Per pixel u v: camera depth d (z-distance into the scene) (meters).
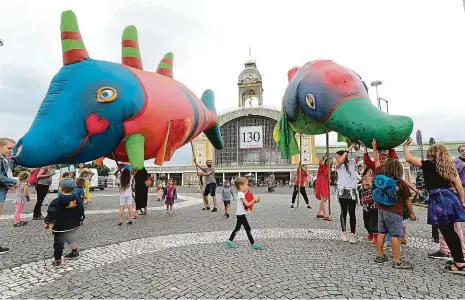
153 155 7.23
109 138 6.02
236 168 49.41
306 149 50.12
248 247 4.90
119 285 3.30
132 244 5.12
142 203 8.70
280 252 4.58
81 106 5.58
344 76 6.32
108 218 8.16
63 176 7.10
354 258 4.25
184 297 2.98
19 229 6.57
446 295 3.00
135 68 7.06
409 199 4.01
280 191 27.16
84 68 5.91
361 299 2.91
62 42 6.01
